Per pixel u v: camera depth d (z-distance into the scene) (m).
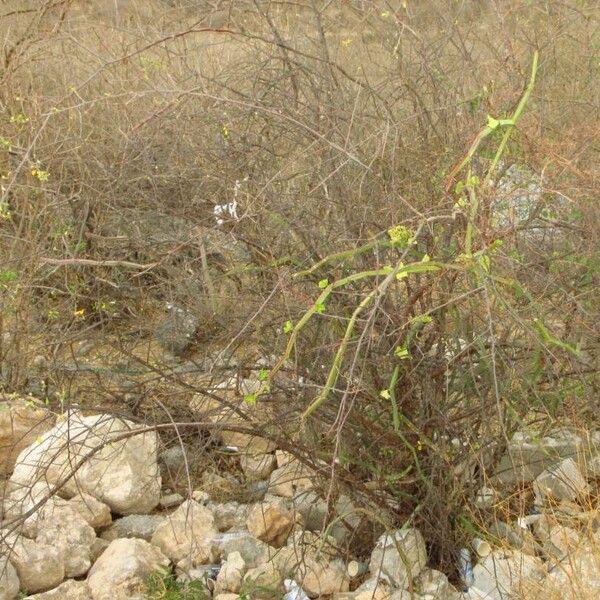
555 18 4.41
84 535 3.54
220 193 3.57
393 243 2.85
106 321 4.31
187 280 3.72
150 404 3.94
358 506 3.48
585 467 3.53
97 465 3.78
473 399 3.46
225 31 3.50
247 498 3.90
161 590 3.32
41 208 4.15
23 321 4.08
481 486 3.50
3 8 5.15
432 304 3.17
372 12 3.74
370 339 3.08
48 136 4.21
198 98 3.69
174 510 3.88
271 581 3.35
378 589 3.31
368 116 3.44
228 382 3.63
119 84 4.24
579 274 3.39
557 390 3.39
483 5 4.20
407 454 3.41
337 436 2.79
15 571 3.33
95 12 5.09
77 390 3.91
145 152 3.54
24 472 3.79
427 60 3.65
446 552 3.43
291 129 3.42
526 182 3.33
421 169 3.32
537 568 3.20
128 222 3.84
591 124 3.70
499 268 3.13
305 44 4.05
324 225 3.28
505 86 3.48
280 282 3.04
